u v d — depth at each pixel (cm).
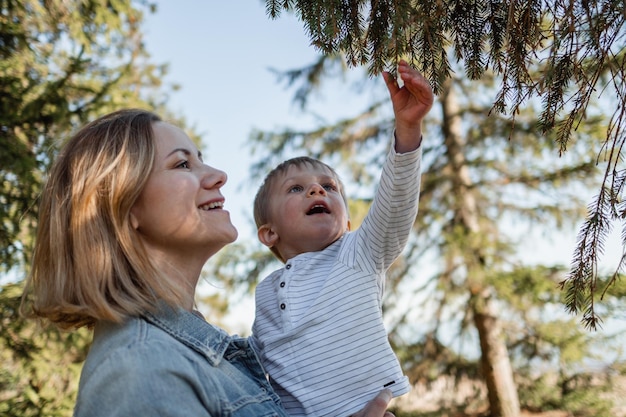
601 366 770
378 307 160
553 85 133
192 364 105
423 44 139
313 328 157
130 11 634
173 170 124
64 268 112
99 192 115
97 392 96
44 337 518
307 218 187
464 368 835
